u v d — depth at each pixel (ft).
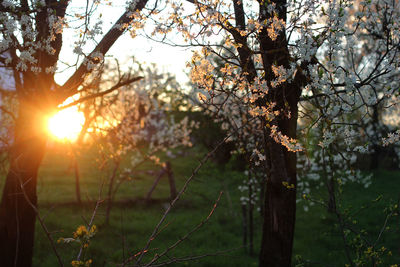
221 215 43.04
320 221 41.32
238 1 14.32
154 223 37.70
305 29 12.94
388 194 49.19
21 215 18.53
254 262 30.86
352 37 15.26
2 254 18.28
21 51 14.97
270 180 17.74
